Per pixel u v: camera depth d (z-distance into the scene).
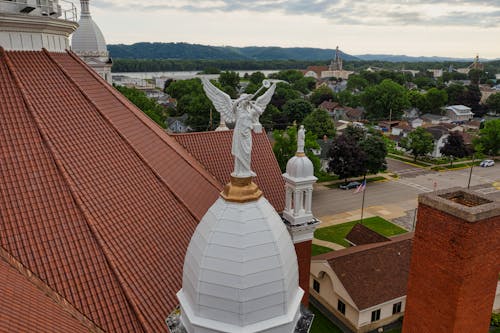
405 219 67.88
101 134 22.53
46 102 21.52
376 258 40.66
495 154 116.81
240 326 12.12
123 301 16.92
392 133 142.12
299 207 31.03
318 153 96.06
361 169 83.94
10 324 12.89
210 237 12.41
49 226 17.61
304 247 31.62
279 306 12.48
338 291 39.03
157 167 24.11
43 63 23.41
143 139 25.72
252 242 12.21
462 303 19.05
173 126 127.88
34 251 16.80
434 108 183.75
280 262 12.43
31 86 21.62
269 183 35.50
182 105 153.75
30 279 15.91
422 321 20.88
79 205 18.47
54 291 16.12
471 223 17.92
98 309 16.36
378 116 171.62
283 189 35.56
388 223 65.81
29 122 20.09
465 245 18.28
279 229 13.02
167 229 21.05
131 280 17.56
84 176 19.78
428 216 19.81
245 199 12.62
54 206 18.19
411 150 115.50
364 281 38.53
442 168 104.25
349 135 90.12
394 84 169.88
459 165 108.06
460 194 21.02
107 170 21.09
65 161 19.64
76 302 16.20
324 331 38.38
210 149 36.31
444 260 19.33
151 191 22.25
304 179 30.14
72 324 15.07
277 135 69.00
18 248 16.66
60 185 18.83
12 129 19.53
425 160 112.00
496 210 18.33
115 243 18.36
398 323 39.06
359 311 36.50
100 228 18.34
